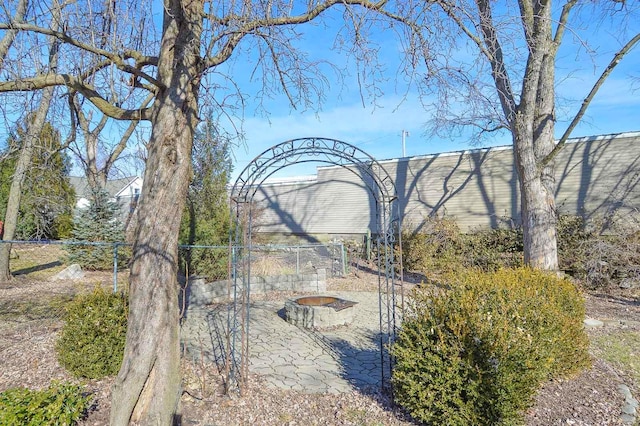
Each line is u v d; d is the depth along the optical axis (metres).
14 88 3.37
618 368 4.70
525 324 3.31
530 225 8.48
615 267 9.72
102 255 11.05
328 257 14.19
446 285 3.69
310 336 6.13
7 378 3.92
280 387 4.06
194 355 5.00
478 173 14.52
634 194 11.54
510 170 13.88
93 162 11.07
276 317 7.43
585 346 4.43
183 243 9.41
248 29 3.47
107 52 3.12
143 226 2.97
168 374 2.89
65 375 3.98
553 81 8.73
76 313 3.98
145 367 2.79
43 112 7.14
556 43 8.28
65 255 11.75
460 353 2.97
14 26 3.25
